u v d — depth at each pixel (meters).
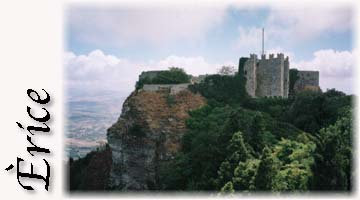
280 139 115.25
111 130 139.62
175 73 151.12
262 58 150.50
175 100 138.50
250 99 145.62
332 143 88.12
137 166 131.62
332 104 128.50
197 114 134.00
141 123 132.62
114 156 138.50
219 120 125.94
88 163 158.62
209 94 145.25
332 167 86.00
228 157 98.06
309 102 129.62
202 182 103.31
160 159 127.12
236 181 85.56
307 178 83.06
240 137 98.94
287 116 132.12
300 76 154.88
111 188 137.62
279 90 147.62
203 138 117.94
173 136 128.50
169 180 118.50
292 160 92.31
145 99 138.50
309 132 122.06
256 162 88.56
